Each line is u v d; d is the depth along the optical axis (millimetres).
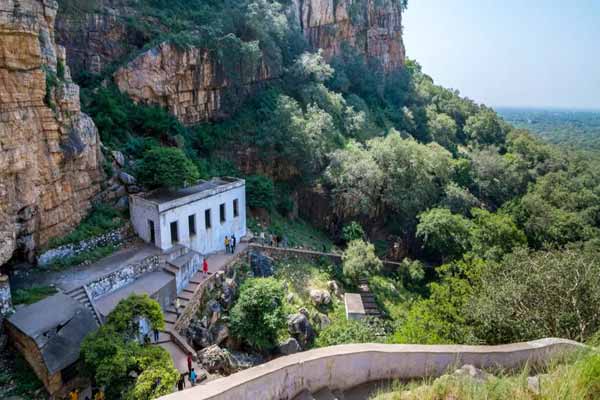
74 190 20000
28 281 16828
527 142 59562
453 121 58625
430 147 43750
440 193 38781
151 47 30516
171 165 22438
